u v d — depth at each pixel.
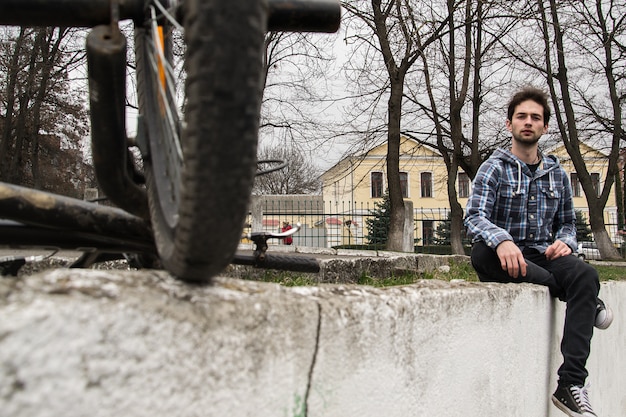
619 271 10.55
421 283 2.13
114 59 1.33
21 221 1.40
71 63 17.64
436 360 1.78
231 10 0.79
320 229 13.91
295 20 1.52
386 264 6.81
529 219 3.24
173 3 1.38
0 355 0.74
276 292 1.23
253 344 1.07
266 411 1.10
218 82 0.81
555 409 3.02
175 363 0.93
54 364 0.78
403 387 1.58
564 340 2.86
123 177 1.51
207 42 0.80
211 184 0.88
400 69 16.34
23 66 17.67
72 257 3.70
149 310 0.91
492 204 3.21
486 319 2.15
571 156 19.06
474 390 2.04
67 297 0.83
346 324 1.33
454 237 17.28
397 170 15.45
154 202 1.35
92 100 1.40
